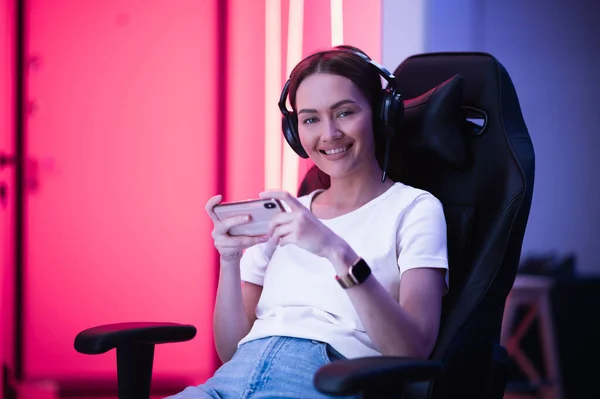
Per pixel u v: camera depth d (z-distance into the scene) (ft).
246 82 10.32
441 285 4.46
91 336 4.17
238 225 4.39
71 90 10.89
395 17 9.61
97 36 10.85
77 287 10.96
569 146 12.55
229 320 4.86
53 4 10.85
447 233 4.86
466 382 4.33
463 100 4.94
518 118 4.88
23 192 10.86
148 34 10.76
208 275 10.78
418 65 5.22
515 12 12.34
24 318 10.94
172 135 10.75
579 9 12.29
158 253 10.84
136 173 10.84
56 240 10.95
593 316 10.55
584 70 12.41
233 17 10.37
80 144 10.91
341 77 4.67
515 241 4.51
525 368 10.78
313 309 4.52
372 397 3.41
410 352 4.08
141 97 10.80
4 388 10.74
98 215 10.92
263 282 5.08
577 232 12.55
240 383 4.26
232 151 10.39
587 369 10.49
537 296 10.57
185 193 10.75
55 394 10.86
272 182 9.54
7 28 10.82
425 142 4.90
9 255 10.89
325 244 4.00
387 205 4.72
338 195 4.96
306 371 4.18
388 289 4.54
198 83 10.64
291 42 8.55
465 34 12.18
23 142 10.89
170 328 4.39
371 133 4.82
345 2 8.25
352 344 4.32
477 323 4.36
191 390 4.37
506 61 12.46
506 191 4.59
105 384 10.89
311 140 4.78
